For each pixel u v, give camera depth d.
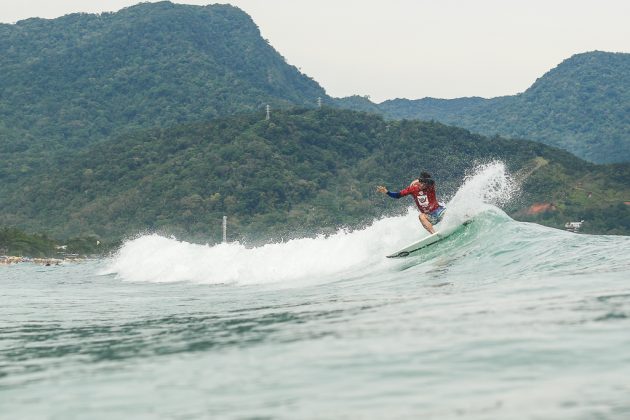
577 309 7.41
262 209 188.38
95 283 26.23
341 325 7.91
